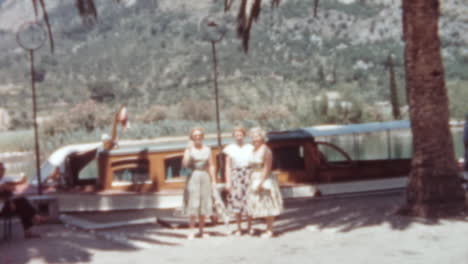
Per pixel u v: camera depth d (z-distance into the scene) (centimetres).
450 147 805
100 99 9256
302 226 785
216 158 1150
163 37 16200
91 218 1066
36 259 632
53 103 10506
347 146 1673
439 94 805
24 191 1167
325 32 17088
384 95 5853
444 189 786
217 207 756
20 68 14688
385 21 18300
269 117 3300
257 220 886
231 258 601
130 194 1140
